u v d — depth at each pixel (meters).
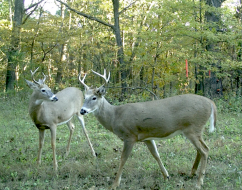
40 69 16.05
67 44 15.14
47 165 5.87
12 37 13.87
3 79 20.27
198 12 11.37
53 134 5.97
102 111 5.23
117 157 6.25
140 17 16.06
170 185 4.82
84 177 5.30
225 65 10.26
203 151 4.79
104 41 15.73
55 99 5.86
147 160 5.96
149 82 14.44
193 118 4.77
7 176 5.23
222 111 10.41
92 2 18.97
